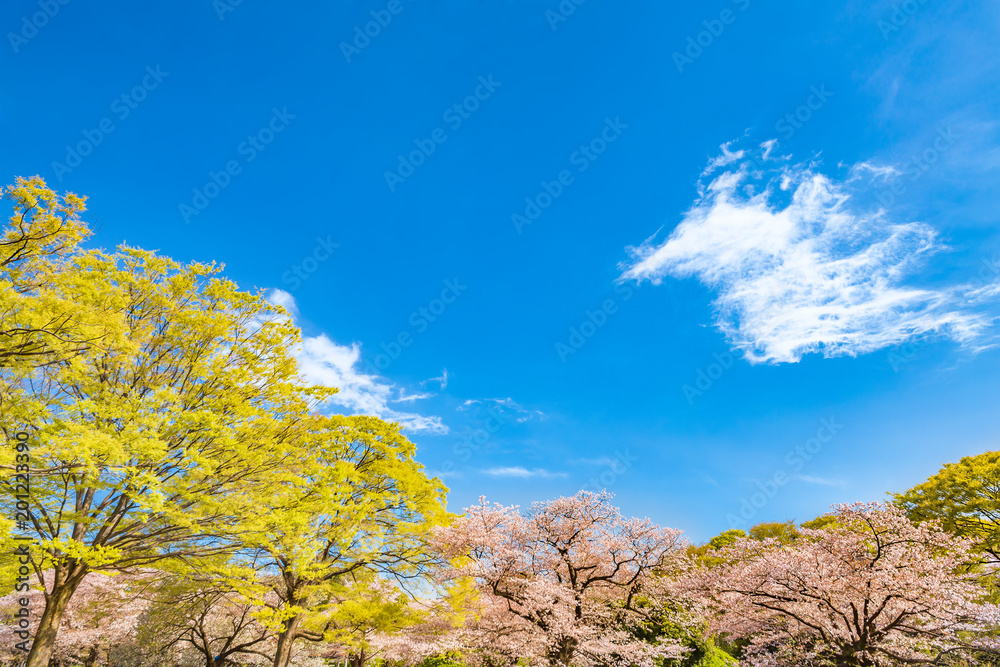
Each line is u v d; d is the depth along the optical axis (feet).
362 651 67.67
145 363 40.68
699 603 62.44
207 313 42.86
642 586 75.56
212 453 39.99
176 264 42.47
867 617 45.68
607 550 76.59
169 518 36.42
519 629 64.28
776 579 48.42
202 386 42.34
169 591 52.13
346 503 53.31
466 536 64.13
